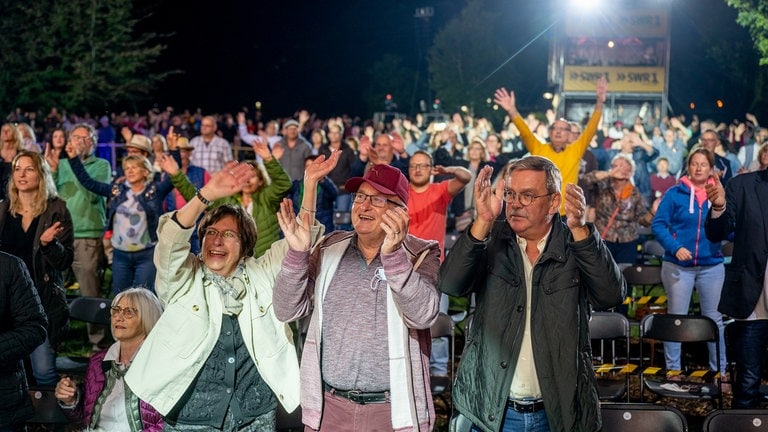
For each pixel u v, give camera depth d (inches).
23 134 393.7
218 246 174.6
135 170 331.3
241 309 172.7
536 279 162.2
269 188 301.4
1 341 176.2
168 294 171.9
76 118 1157.7
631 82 1262.3
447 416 272.7
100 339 340.2
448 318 264.8
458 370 168.7
